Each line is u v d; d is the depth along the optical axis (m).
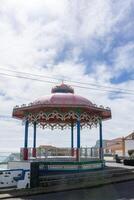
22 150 28.66
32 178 21.12
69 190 20.81
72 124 34.41
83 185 22.17
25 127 28.44
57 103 26.38
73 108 26.95
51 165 24.91
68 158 27.00
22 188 20.58
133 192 19.88
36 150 28.48
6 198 18.09
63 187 21.33
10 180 20.73
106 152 68.31
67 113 27.00
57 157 27.98
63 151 29.38
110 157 57.88
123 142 59.25
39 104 26.44
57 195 18.91
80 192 19.98
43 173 24.38
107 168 29.52
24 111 28.62
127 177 26.11
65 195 18.91
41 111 27.27
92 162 27.31
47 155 28.88
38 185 21.20
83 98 27.61
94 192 19.92
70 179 22.89
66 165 25.39
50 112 27.11
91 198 17.84
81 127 31.89
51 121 34.19
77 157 26.30
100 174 25.53
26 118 28.47
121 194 19.19
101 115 29.75
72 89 29.47
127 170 28.39
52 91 28.98
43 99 27.19
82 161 26.16
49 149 29.22
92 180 24.28
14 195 18.58
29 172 21.25
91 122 30.91
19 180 20.88
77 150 26.42
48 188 20.70
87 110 27.80
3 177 20.52
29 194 19.03
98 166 28.03
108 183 23.61
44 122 33.94
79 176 24.05
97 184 22.66
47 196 18.59
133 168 29.83
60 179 22.61
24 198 18.03
